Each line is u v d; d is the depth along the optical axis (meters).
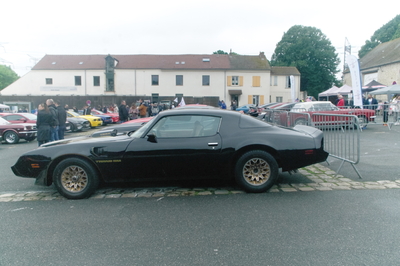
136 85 45.25
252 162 4.96
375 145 9.55
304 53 55.00
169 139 4.92
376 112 15.05
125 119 16.09
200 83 45.09
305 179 5.87
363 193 4.95
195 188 5.41
